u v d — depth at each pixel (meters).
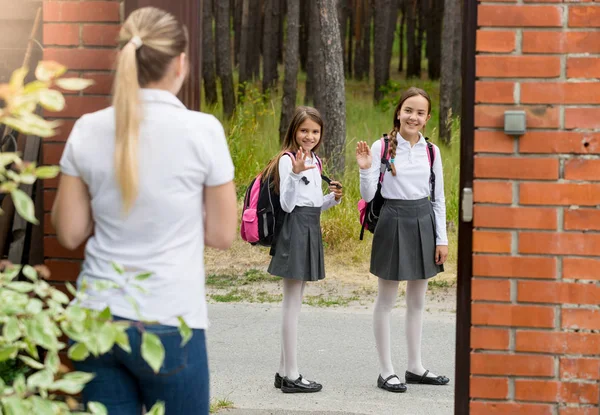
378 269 7.75
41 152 5.81
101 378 3.91
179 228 3.95
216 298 11.94
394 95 33.62
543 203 4.97
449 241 14.77
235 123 23.17
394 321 10.81
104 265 3.94
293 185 7.38
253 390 8.03
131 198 3.86
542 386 5.06
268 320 10.84
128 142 3.83
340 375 8.61
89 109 5.51
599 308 4.99
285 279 7.85
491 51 4.95
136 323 3.53
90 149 3.93
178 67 4.04
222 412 7.23
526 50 4.93
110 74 5.49
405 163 7.64
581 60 4.90
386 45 32.94
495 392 5.09
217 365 8.92
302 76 40.19
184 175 3.92
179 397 4.00
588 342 5.01
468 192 5.05
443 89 24.53
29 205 3.11
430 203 7.76
